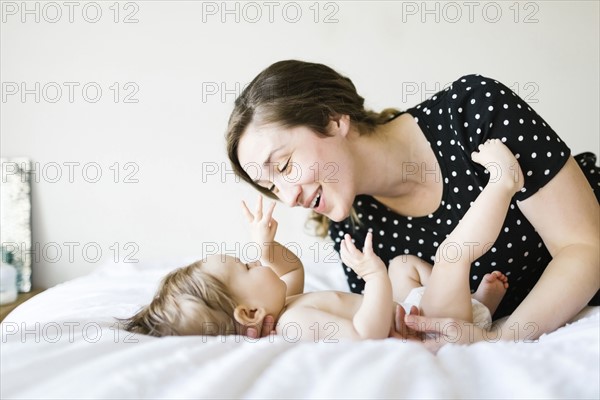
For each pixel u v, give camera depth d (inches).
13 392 27.7
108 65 110.7
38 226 114.0
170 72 109.6
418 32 105.7
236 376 28.4
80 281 72.1
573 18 103.7
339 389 27.3
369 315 41.1
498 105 46.8
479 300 50.0
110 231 112.8
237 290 46.2
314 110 47.0
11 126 113.0
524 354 32.0
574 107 105.0
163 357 30.9
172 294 45.8
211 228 111.0
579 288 41.6
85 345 32.6
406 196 52.9
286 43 107.7
